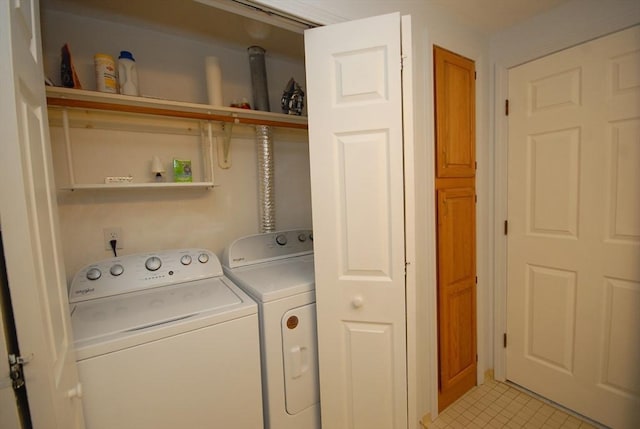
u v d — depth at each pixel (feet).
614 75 4.75
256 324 4.11
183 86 5.62
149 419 3.39
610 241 4.96
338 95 4.10
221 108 5.24
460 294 6.02
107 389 3.16
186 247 5.73
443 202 5.55
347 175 4.17
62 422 2.13
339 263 4.33
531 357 6.18
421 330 5.37
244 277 4.99
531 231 5.98
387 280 4.20
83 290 4.21
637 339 4.77
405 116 3.93
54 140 4.50
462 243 5.98
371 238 4.17
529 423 5.52
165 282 4.78
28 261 1.75
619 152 4.78
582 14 5.00
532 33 5.65
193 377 3.65
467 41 5.79
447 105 5.52
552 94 5.48
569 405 5.66
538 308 5.99
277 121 6.07
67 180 4.62
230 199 6.16
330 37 4.05
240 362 3.99
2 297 1.69
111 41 4.97
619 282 4.92
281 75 6.84
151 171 5.29
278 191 6.86
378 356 4.34
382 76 3.94
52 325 2.19
